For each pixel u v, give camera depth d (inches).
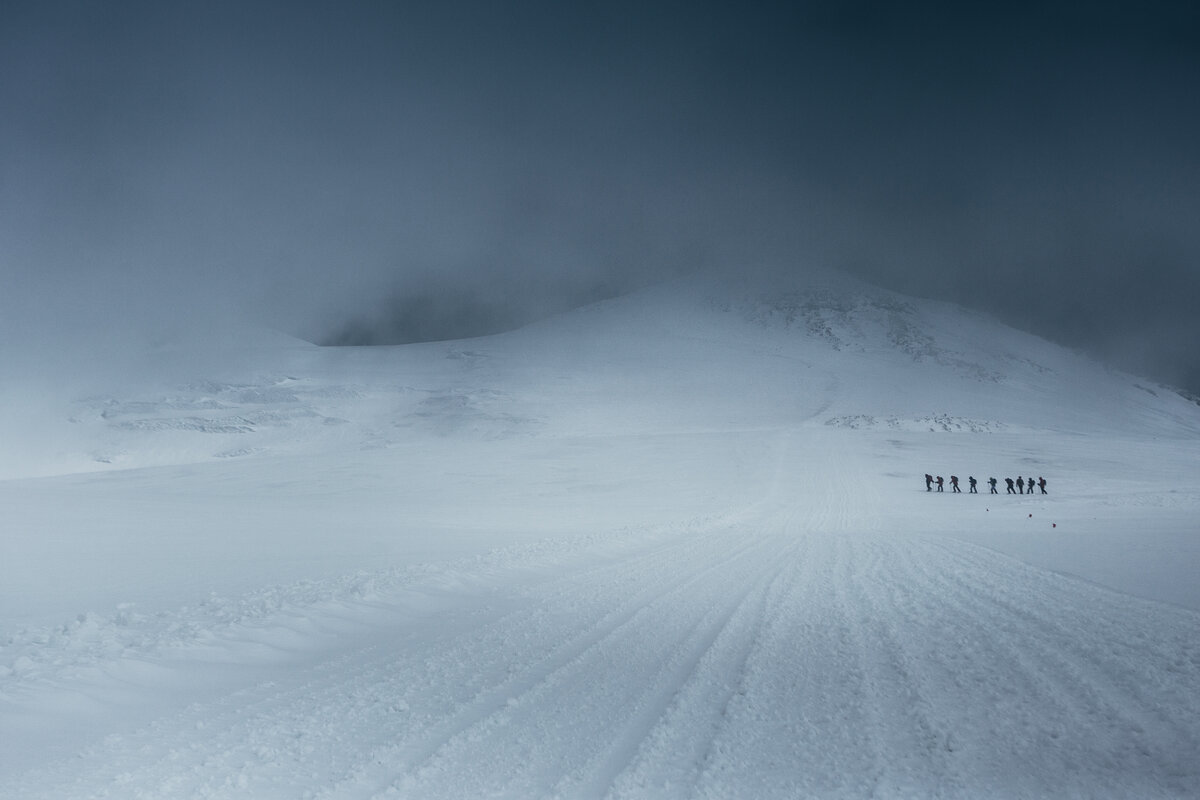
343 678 284.7
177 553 741.3
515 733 219.8
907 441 3006.9
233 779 186.2
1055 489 1968.5
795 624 380.2
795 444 2933.1
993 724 222.8
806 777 185.3
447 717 235.3
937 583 513.0
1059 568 568.1
